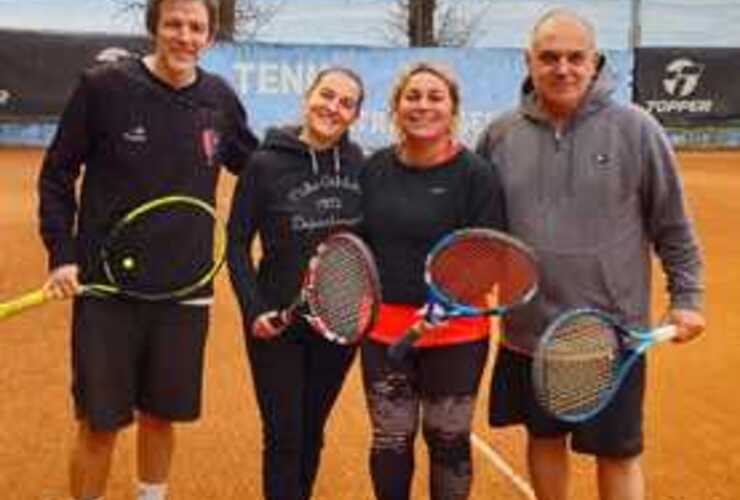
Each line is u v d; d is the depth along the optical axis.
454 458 5.53
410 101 5.37
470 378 5.43
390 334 5.47
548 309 5.35
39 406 8.47
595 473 7.25
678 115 28.14
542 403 5.05
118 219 5.62
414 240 5.42
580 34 5.18
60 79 25.02
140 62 5.61
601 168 5.25
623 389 5.33
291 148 5.76
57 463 7.36
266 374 5.79
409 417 5.56
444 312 5.18
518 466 7.46
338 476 7.29
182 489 7.03
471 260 5.16
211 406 8.61
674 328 5.26
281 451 5.80
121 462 7.32
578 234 5.29
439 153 5.43
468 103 24.84
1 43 24.67
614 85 5.39
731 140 28.39
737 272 14.34
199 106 5.68
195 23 5.51
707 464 7.68
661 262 5.43
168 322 5.77
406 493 5.61
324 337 5.64
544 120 5.33
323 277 5.40
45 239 5.62
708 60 28.08
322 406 5.93
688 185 22.55
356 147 5.91
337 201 5.77
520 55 24.92
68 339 10.33
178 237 5.67
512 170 5.40
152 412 5.87
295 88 24.66
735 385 9.52
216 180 5.84
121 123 5.54
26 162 23.00
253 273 5.79
